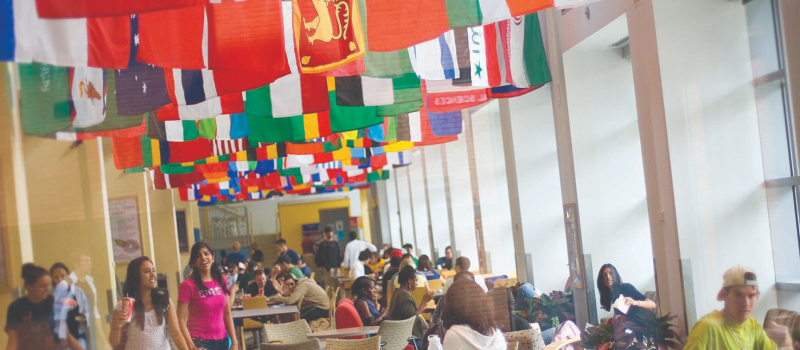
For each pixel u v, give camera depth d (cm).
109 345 472
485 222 966
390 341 712
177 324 513
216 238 2533
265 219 2623
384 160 1182
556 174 960
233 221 2584
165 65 404
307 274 1586
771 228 571
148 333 492
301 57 424
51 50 343
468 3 436
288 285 1185
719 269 582
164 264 991
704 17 584
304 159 1050
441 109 675
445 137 862
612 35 738
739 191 579
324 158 1047
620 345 636
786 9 496
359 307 817
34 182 354
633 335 629
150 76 481
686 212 588
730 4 581
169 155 760
